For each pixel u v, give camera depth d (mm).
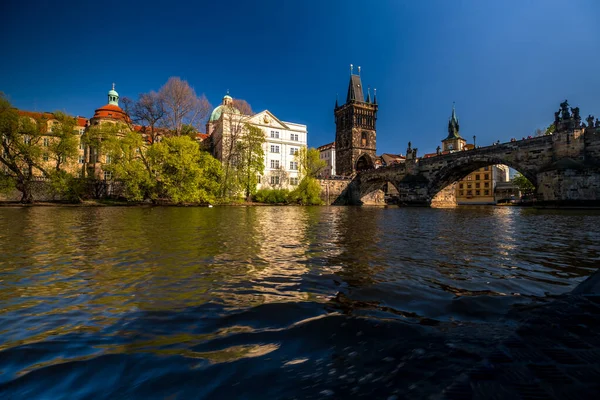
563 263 5492
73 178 41094
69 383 1912
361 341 2340
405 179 60656
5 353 2285
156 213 22219
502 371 1536
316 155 65625
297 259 5871
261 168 57219
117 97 74750
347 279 4418
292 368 1987
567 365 1527
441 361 1825
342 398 1535
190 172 41562
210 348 2344
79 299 3547
